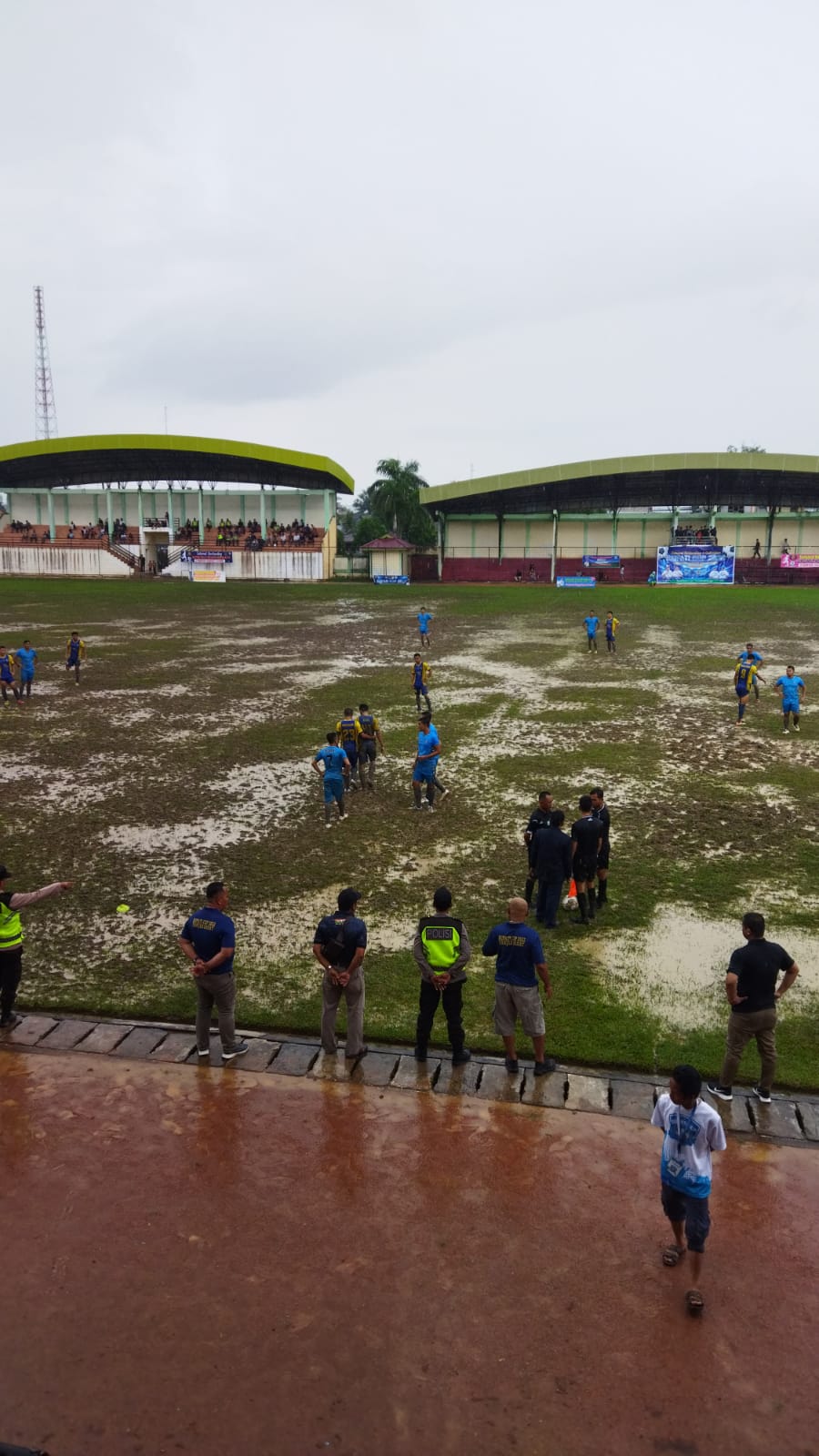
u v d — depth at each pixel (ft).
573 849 32.76
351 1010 24.49
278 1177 20.12
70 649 82.02
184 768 53.88
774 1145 21.56
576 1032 25.90
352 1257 17.72
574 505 228.22
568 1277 17.29
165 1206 19.15
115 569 208.95
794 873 37.68
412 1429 14.02
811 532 218.38
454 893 35.53
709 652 102.37
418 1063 24.76
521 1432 13.99
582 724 65.46
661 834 42.24
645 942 31.45
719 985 28.53
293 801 47.62
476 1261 17.65
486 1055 25.22
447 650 104.12
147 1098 23.06
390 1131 21.85
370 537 259.19
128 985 28.53
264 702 73.87
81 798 47.91
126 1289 16.83
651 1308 16.56
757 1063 24.71
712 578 198.90
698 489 213.05
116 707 71.46
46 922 32.86
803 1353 15.58
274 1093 23.36
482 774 52.54
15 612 140.46
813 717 67.97
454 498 212.23
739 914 33.76
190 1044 25.52
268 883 36.52
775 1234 18.61
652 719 67.31
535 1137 21.71
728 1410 14.44
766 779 51.34
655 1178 20.31
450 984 23.85
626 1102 23.04
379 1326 16.03
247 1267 17.43
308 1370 15.07
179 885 36.35
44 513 231.09
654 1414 14.35
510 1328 16.03
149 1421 14.08
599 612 143.13
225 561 204.95
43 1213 18.90
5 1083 23.61
